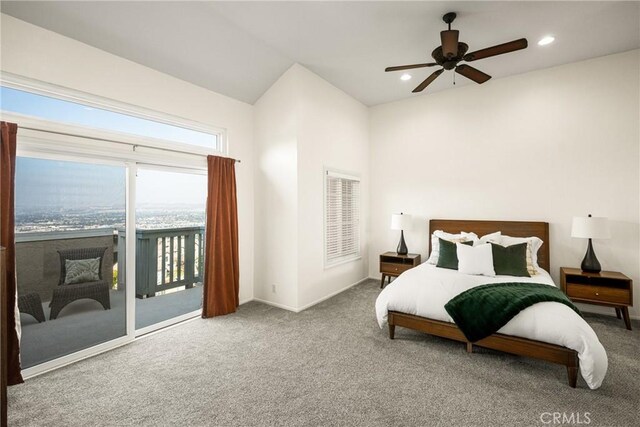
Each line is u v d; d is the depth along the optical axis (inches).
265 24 118.3
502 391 81.4
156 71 125.5
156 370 93.7
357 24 118.3
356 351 105.1
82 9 94.9
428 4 106.1
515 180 162.7
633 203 135.6
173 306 145.5
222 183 145.9
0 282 65.2
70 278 102.1
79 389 83.7
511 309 91.3
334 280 177.2
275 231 157.9
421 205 193.3
